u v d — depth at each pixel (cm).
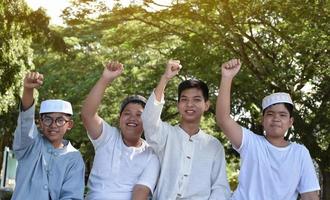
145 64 2391
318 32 1357
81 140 2853
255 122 1878
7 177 1459
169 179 564
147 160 577
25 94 553
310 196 566
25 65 1570
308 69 1571
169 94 2291
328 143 1736
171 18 1636
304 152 574
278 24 1586
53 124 577
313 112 1686
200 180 568
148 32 1892
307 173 570
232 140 573
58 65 2623
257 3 1468
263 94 1655
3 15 1484
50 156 570
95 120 575
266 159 563
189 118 578
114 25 1788
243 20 1535
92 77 2428
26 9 1530
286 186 559
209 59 1678
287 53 1582
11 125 1678
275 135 572
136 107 587
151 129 559
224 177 583
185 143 574
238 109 1862
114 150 580
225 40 1616
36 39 1620
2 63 1498
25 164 566
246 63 1683
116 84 2433
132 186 569
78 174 577
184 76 1956
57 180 564
